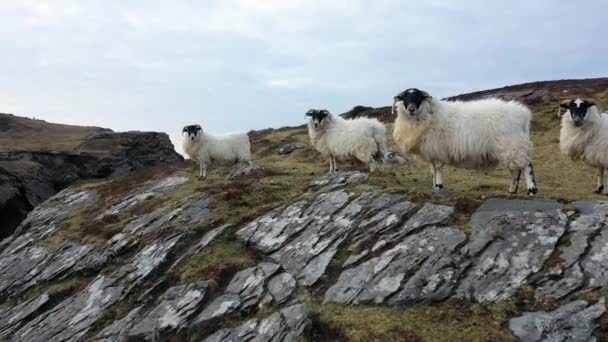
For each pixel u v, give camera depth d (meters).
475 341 8.49
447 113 12.78
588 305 8.76
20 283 16.06
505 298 9.38
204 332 10.55
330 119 17.89
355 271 11.01
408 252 10.99
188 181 22.59
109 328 11.74
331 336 9.40
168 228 15.15
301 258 11.99
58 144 48.91
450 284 9.95
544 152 23.86
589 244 9.93
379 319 9.44
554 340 8.33
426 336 8.81
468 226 11.25
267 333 9.86
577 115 14.43
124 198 21.81
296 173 20.75
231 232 14.08
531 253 10.11
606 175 15.27
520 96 38.25
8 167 36.69
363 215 12.81
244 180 19.44
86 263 15.38
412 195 13.09
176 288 11.98
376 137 17.31
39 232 21.20
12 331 13.35
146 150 49.62
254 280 11.59
